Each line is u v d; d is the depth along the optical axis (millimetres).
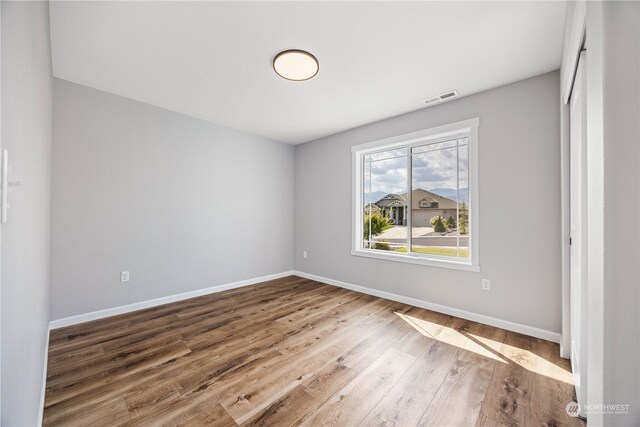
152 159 3213
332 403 1590
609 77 630
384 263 3578
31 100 954
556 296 2354
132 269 3062
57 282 2586
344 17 1769
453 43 2025
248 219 4223
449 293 2979
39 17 1168
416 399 1624
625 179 617
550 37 1944
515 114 2562
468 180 2953
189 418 1466
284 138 4504
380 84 2641
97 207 2822
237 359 2055
